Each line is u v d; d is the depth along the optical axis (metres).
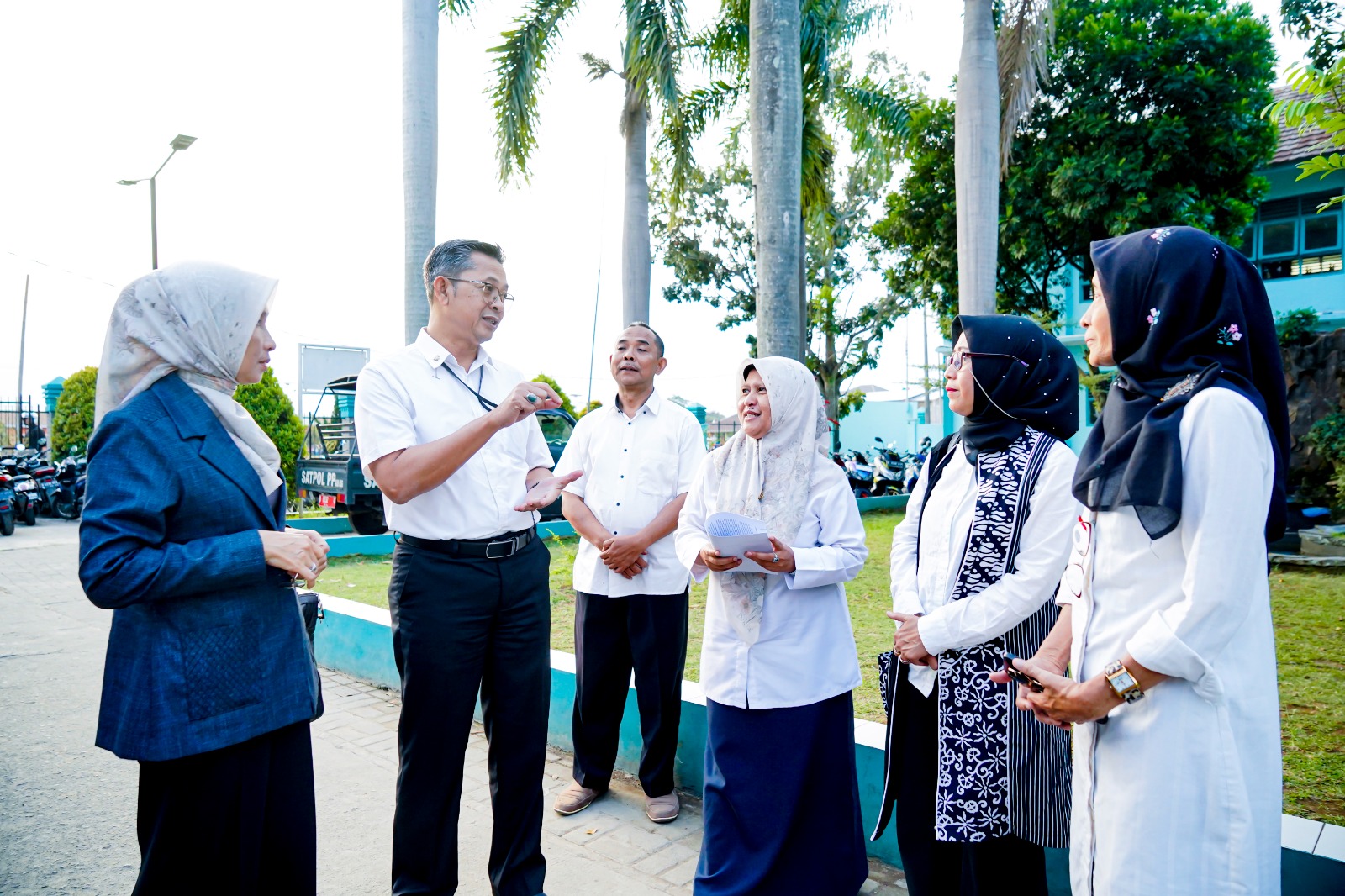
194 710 1.65
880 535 9.59
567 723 3.80
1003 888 1.98
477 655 2.41
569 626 5.62
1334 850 2.00
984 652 1.96
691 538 2.51
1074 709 1.47
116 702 1.66
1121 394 1.58
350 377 10.18
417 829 2.38
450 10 7.02
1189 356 1.49
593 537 3.18
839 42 8.09
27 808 3.14
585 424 3.56
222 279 1.77
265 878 1.81
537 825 2.52
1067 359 2.15
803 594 2.31
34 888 2.59
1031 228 11.48
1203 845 1.37
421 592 2.37
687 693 3.35
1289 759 3.04
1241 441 1.38
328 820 3.09
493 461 2.47
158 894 1.69
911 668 2.15
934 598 2.11
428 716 2.36
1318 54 5.07
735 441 2.52
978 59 6.38
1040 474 1.99
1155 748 1.41
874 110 9.84
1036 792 1.90
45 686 4.58
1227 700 1.39
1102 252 1.62
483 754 3.74
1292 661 4.26
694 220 18.59
